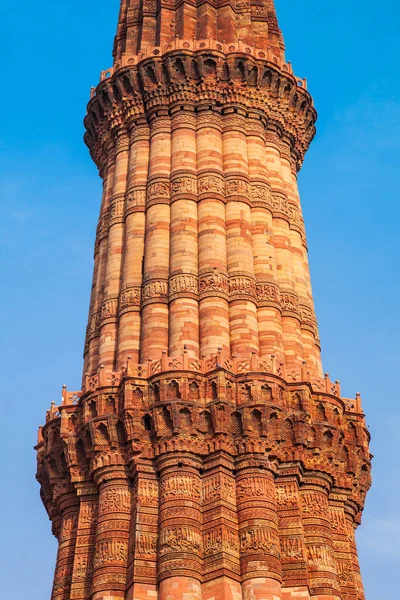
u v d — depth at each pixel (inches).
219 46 2445.9
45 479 2055.9
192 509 1814.7
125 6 2783.0
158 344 2048.5
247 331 2052.2
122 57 2501.2
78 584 1829.5
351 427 2036.2
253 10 2679.6
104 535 1834.4
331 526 1937.7
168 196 2265.0
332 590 1798.7
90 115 2549.2
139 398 1930.4
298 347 2124.8
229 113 2395.4
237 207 2234.3
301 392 1958.7
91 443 1937.7
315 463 1941.4
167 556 1755.7
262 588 1721.2
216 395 1904.5
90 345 2193.7
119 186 2369.6
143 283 2154.3
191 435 1884.8
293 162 2497.5
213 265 2126.0
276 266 2218.3
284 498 1875.0
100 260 2319.1
